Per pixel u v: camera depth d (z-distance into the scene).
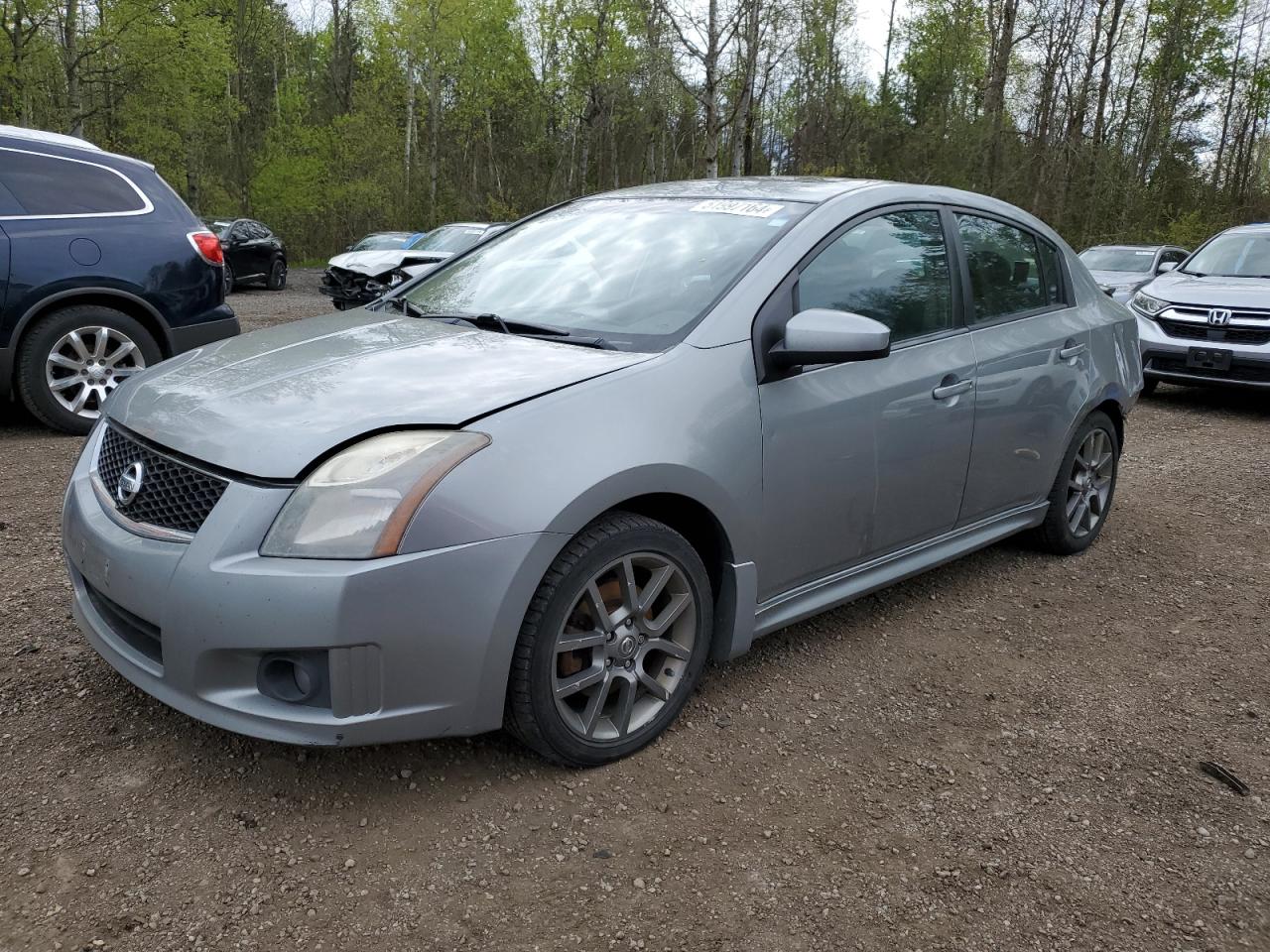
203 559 2.14
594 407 2.43
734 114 17.66
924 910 2.10
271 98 42.91
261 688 2.18
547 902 2.05
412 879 2.10
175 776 2.42
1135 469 6.32
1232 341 8.09
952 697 3.08
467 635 2.20
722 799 2.46
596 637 2.47
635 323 2.87
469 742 2.64
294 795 2.37
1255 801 2.57
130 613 2.35
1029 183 29.03
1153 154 32.62
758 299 2.86
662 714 2.68
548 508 2.26
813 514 2.99
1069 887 2.20
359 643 2.10
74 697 2.77
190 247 6.26
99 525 2.43
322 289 14.67
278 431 2.26
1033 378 3.85
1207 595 4.07
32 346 5.71
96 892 2.02
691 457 2.55
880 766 2.66
